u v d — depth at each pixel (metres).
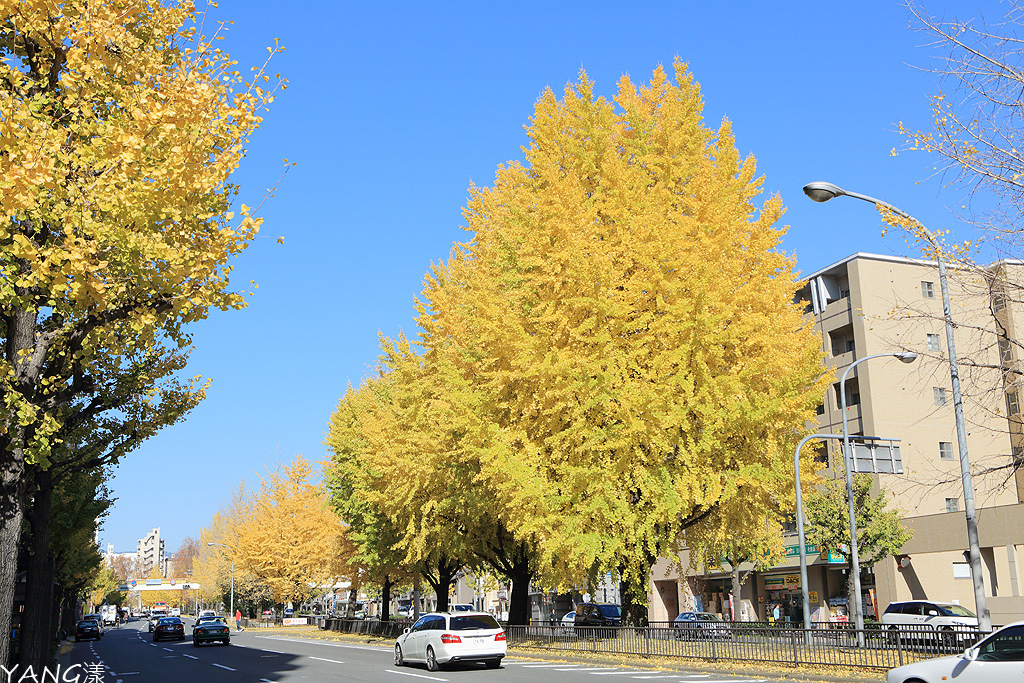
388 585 49.16
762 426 21.86
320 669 24.38
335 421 45.53
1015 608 36.81
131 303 12.52
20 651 16.03
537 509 22.20
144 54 13.04
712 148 24.94
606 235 23.31
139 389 15.81
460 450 25.64
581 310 22.22
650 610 58.56
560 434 21.81
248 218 12.38
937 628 17.05
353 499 42.94
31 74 13.12
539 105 25.92
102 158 11.36
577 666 24.20
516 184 27.00
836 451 39.91
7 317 12.85
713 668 21.45
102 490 30.39
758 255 22.64
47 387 12.82
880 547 38.56
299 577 67.50
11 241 11.28
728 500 22.94
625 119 26.14
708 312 21.09
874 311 46.75
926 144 12.34
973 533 15.42
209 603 132.88
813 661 19.61
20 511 12.61
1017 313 13.29
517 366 22.56
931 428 46.06
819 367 21.39
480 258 27.95
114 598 144.62
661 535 22.83
